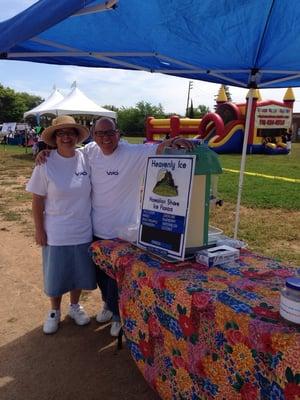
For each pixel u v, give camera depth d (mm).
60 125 3146
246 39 3162
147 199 2557
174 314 2148
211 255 2371
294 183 12117
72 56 3170
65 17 1837
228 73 4121
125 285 2586
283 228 7219
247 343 1738
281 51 3426
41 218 3379
